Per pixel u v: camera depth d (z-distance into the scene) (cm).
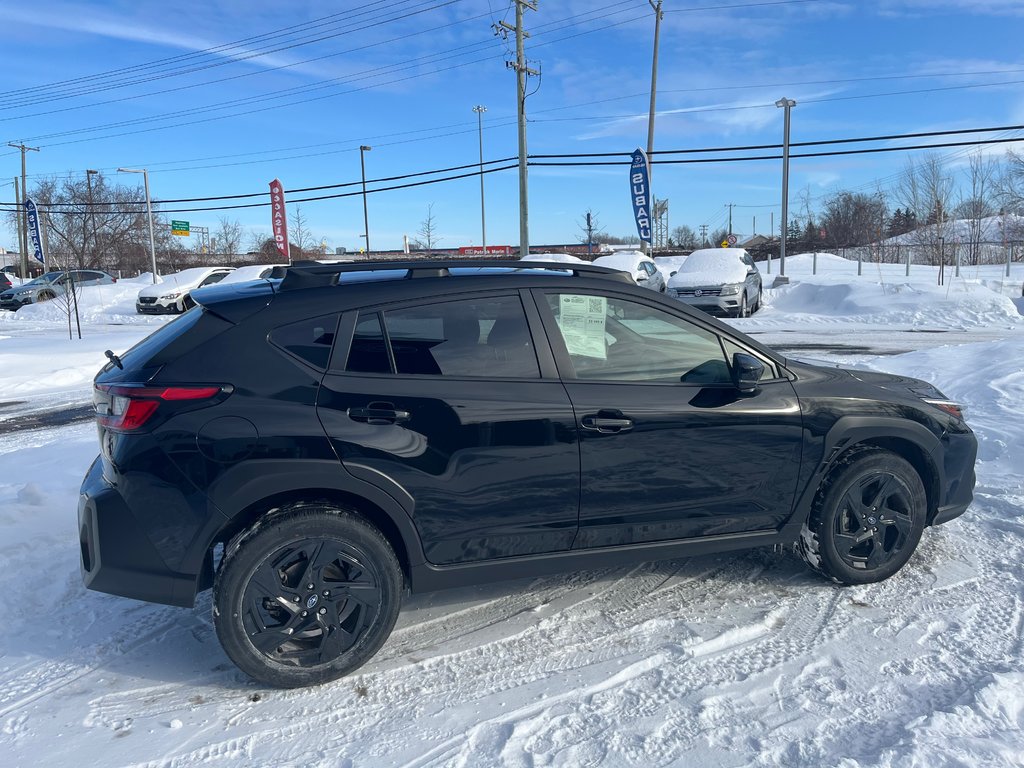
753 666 325
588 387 346
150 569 305
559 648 346
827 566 390
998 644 335
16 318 2680
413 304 334
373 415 314
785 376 381
